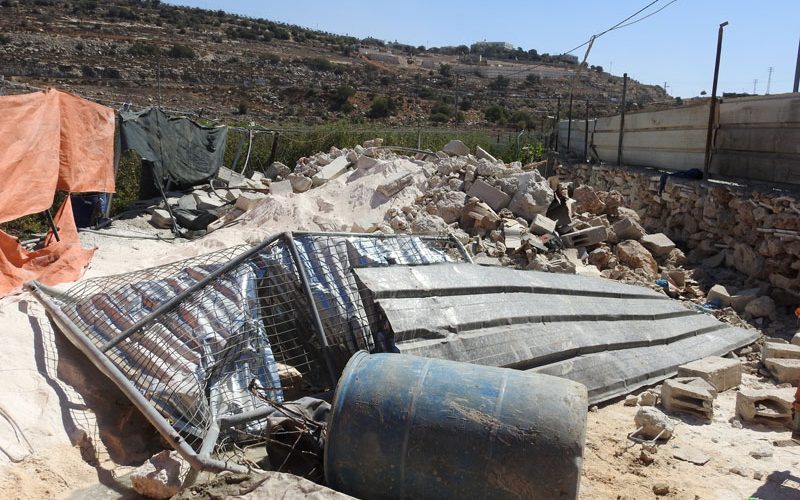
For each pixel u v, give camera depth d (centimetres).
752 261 1090
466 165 1408
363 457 414
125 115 1304
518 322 678
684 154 1588
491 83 7594
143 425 558
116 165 1291
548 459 388
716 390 690
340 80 6431
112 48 5381
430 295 645
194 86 4822
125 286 634
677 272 1127
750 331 912
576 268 1120
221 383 552
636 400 672
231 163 1986
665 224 1483
